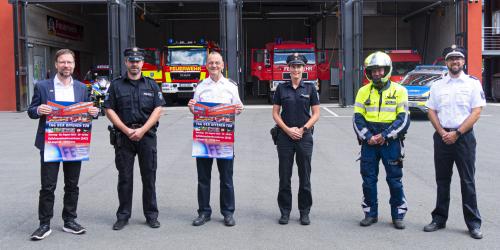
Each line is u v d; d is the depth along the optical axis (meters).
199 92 6.39
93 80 26.41
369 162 6.24
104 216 6.75
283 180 6.39
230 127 6.26
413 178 8.98
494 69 32.00
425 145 12.71
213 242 5.68
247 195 7.87
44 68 29.66
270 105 26.30
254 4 32.47
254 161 10.70
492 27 29.73
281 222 6.37
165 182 8.75
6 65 25.33
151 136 6.24
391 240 5.71
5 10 25.22
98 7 35.38
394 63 26.92
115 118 6.14
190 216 6.76
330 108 24.42
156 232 6.07
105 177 9.18
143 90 6.21
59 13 31.38
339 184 8.60
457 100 5.82
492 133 14.77
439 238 5.77
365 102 6.18
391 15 34.88
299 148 6.31
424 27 33.03
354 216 6.71
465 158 5.82
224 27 25.20
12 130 16.44
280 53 25.92
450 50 5.87
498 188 8.20
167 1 24.98
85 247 5.53
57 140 5.79
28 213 6.86
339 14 25.38
